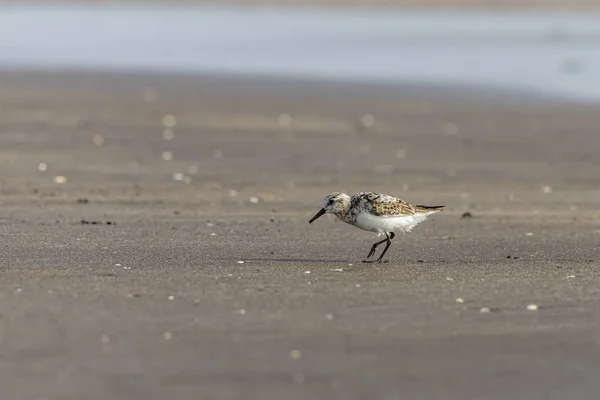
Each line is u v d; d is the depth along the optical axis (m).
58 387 8.07
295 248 13.71
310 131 25.16
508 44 43.84
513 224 15.83
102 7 64.56
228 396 7.93
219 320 9.85
